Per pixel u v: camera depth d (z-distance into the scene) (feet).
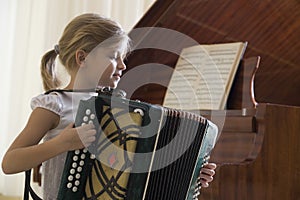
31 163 7.17
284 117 10.44
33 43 21.36
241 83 11.26
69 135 6.77
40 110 7.64
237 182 10.11
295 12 11.53
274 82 12.94
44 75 9.18
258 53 12.70
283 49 12.31
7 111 21.53
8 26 21.83
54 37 21.25
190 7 12.00
